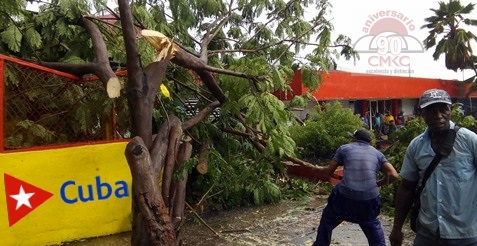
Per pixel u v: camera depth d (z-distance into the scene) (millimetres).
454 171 2627
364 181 4082
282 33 6832
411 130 6645
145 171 3373
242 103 4793
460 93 22891
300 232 5176
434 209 2699
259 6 6820
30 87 4852
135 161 3387
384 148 8055
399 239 3061
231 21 7102
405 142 6750
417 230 2877
